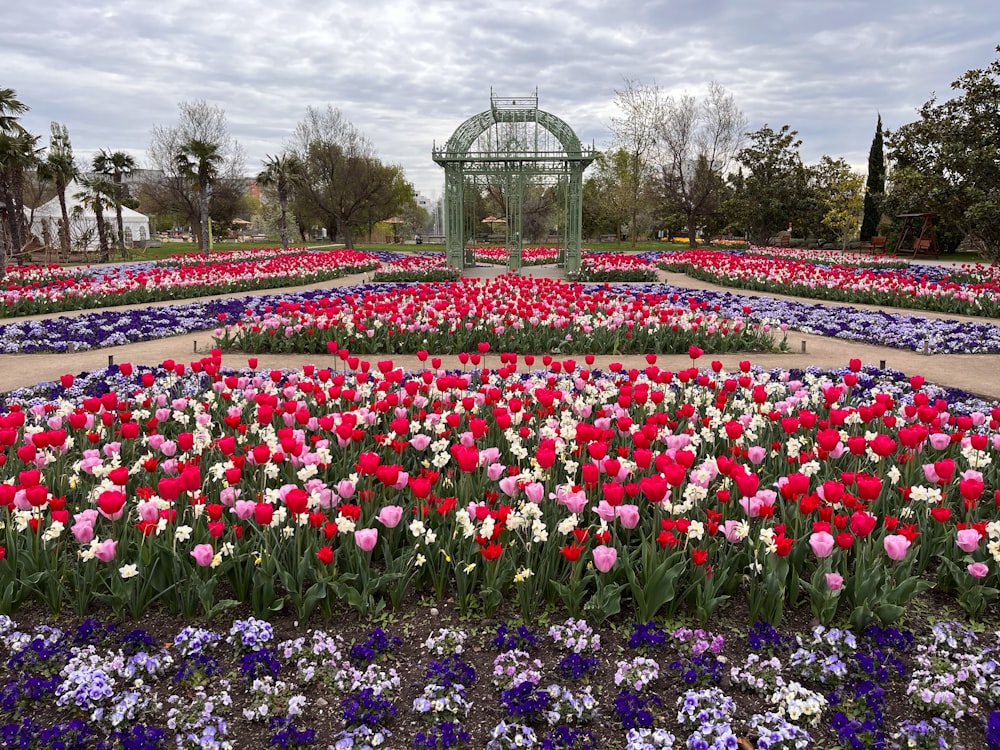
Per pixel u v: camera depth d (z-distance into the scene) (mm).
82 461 5113
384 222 95750
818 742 3242
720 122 57844
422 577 4461
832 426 6289
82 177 48750
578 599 4074
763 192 54375
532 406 7121
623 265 29938
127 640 3807
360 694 3445
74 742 3146
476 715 3457
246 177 65688
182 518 4688
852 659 3730
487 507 4348
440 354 12523
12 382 10102
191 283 22469
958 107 34656
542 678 3674
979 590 4129
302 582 4160
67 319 15836
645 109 56906
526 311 12719
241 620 4031
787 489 4219
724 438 6188
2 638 3902
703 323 13375
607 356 12289
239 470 4402
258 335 12711
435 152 29812
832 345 13352
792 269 25078
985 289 19219
